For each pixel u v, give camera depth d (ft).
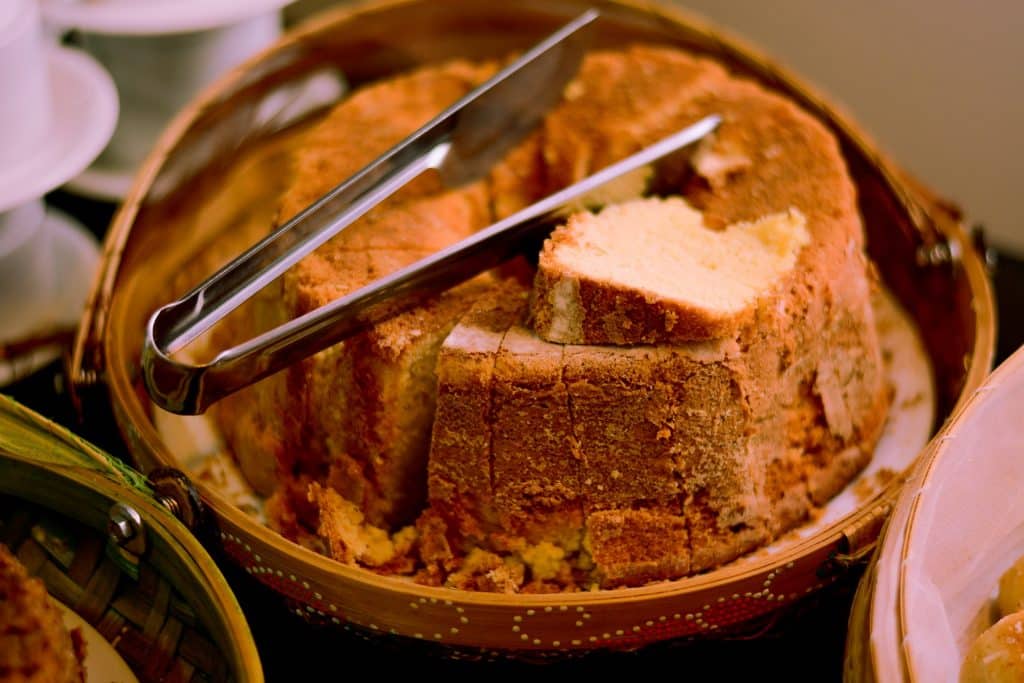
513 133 2.58
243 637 2.12
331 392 2.43
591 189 2.45
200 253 2.75
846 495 2.52
